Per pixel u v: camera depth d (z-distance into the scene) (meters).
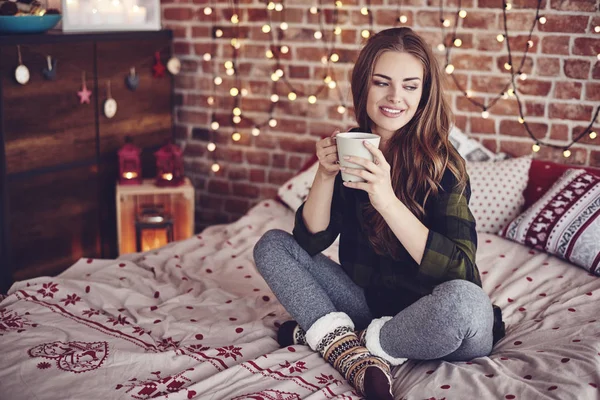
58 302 2.04
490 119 2.92
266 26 3.21
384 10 3.00
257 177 3.47
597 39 2.67
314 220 1.78
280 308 2.06
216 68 3.42
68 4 2.98
